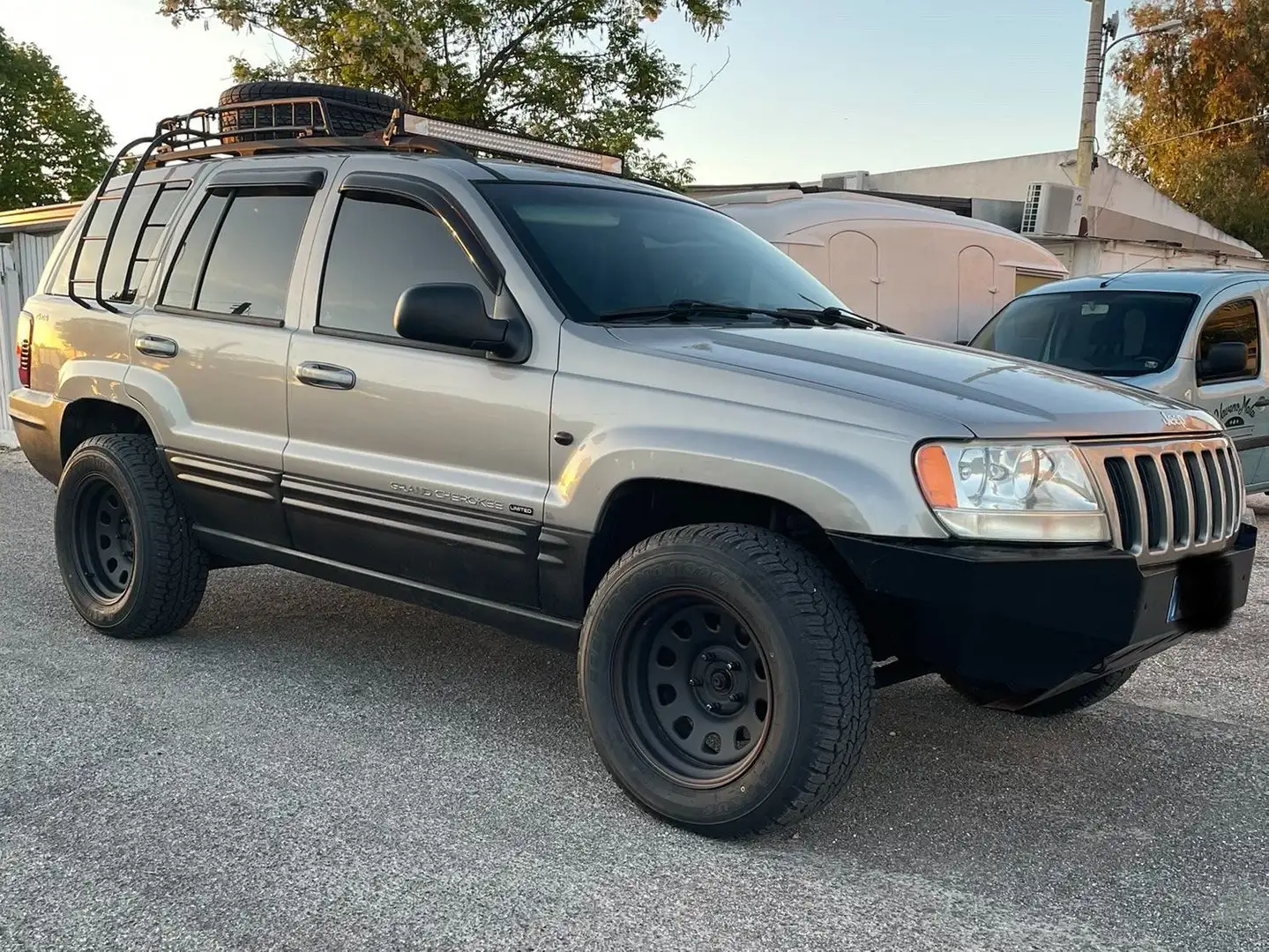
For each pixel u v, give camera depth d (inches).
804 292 173.8
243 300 174.1
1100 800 141.9
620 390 132.1
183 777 139.9
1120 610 117.5
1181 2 1537.9
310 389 161.0
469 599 150.4
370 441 155.1
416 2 591.5
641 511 138.5
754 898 114.0
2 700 165.2
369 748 150.9
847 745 117.8
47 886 113.0
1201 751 159.5
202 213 185.3
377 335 155.6
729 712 128.4
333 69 600.7
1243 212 1416.1
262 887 113.6
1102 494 119.7
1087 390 135.4
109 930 105.2
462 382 144.6
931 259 414.0
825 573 120.6
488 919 108.6
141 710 162.6
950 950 105.3
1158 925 111.0
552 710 167.6
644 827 129.4
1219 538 135.2
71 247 212.1
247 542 176.7
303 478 162.2
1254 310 320.2
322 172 169.6
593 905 111.6
